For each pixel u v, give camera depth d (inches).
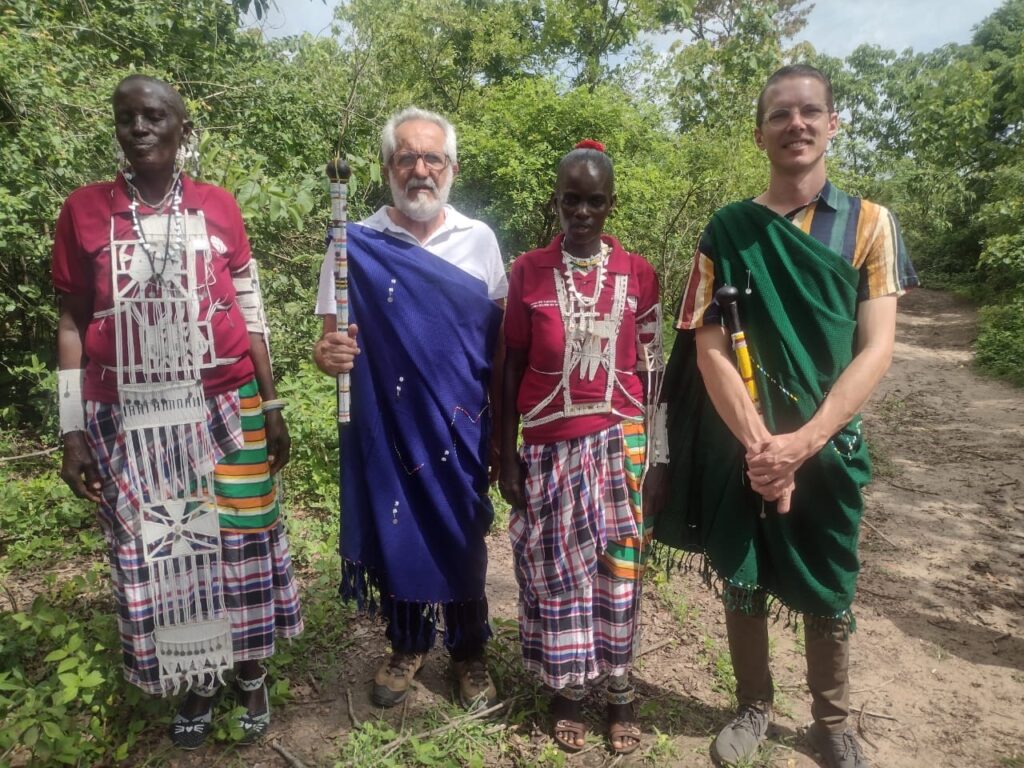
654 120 408.5
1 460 157.9
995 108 768.9
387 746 93.3
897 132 1033.5
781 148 81.1
